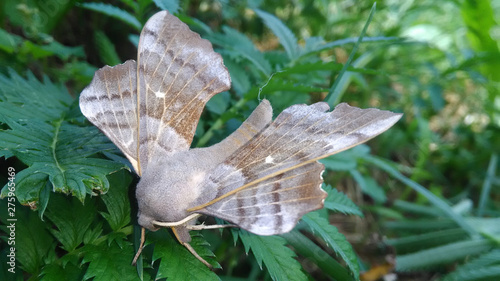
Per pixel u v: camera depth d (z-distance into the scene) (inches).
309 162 3.4
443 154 9.6
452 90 11.1
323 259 4.9
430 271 6.9
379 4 10.2
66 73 6.7
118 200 4.2
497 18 12.1
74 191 3.7
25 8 6.5
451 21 11.8
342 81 6.9
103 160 4.1
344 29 10.7
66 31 7.8
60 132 4.6
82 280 3.7
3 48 6.0
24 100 5.0
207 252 4.0
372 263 6.7
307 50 6.2
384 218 8.2
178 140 3.8
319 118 3.7
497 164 9.0
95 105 3.6
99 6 6.0
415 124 9.3
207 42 4.1
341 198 5.0
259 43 10.3
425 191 6.9
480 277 5.8
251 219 3.3
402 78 10.2
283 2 9.9
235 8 9.1
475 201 9.1
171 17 4.0
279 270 4.1
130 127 3.7
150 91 3.9
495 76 9.5
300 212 3.2
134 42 6.9
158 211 3.4
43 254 4.1
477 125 10.6
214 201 3.4
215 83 4.1
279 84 5.0
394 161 9.7
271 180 3.5
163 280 4.1
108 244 4.0
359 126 3.5
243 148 3.7
